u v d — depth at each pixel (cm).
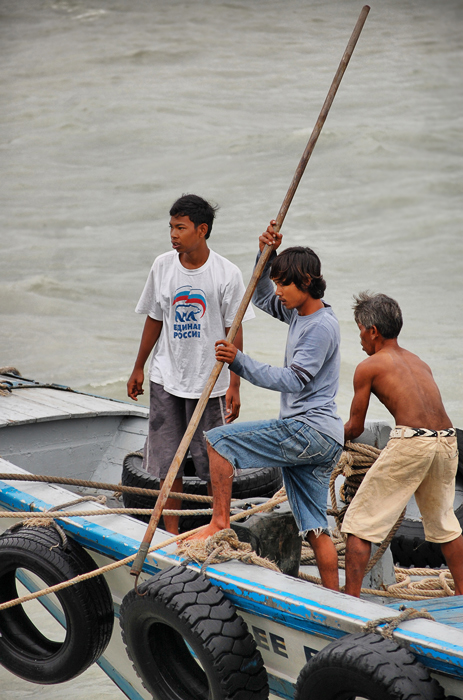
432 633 1004
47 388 2373
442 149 9175
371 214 7462
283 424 1274
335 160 8888
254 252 6009
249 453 1275
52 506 1464
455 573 1400
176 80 12212
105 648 1453
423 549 1741
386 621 1026
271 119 10462
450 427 1366
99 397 2317
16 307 4919
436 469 1352
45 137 10294
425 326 4362
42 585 1593
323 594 1117
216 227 6894
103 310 4872
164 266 1603
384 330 1388
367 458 1524
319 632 1097
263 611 1151
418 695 948
